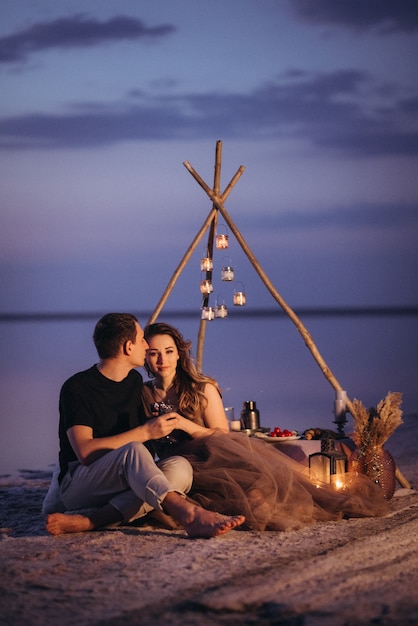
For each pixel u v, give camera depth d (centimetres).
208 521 392
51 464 704
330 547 372
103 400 438
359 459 496
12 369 1589
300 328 571
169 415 428
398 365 1572
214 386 485
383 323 3638
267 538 395
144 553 364
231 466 445
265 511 417
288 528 413
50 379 1412
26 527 446
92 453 420
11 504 517
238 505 421
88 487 421
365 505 450
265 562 345
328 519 440
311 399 1086
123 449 410
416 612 282
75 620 280
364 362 1638
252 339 2392
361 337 2456
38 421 961
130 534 405
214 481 435
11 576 330
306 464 513
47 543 388
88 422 429
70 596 304
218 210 658
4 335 2977
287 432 541
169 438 480
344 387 1230
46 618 283
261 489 426
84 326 3925
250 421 558
